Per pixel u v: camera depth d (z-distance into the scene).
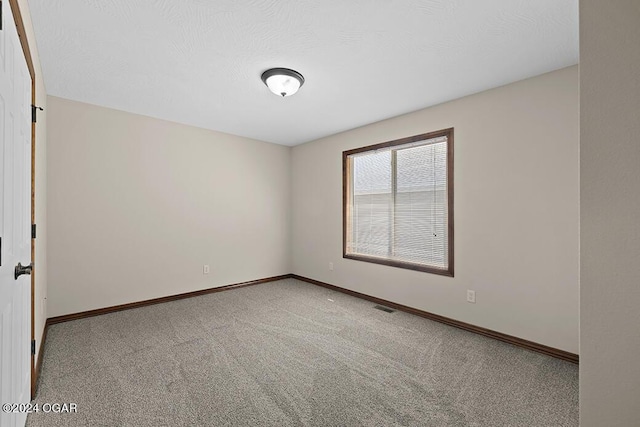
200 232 4.25
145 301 3.73
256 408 1.77
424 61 2.36
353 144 4.26
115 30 1.97
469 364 2.30
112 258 3.49
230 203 4.57
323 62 2.39
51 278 3.09
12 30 1.32
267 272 5.04
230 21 1.88
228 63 2.42
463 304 3.03
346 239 4.36
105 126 3.44
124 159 3.58
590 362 0.82
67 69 2.52
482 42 2.10
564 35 2.00
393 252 3.78
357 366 2.26
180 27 1.94
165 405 1.79
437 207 3.33
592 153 0.82
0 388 1.11
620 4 0.78
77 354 2.41
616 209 0.78
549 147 2.50
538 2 1.69
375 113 3.59
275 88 2.62
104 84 2.82
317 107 3.40
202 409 1.75
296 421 1.66
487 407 1.79
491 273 2.84
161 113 3.66
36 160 2.23
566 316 2.40
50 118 3.09
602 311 0.80
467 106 3.03
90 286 3.34
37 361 2.12
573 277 2.38
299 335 2.82
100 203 3.41
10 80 1.29
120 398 1.85
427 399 1.86
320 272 4.78
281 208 5.24
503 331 2.75
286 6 1.74
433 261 3.36
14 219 1.39
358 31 1.98
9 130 1.28
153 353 2.44
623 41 0.77
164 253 3.90
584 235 0.83
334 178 4.55
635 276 0.75
